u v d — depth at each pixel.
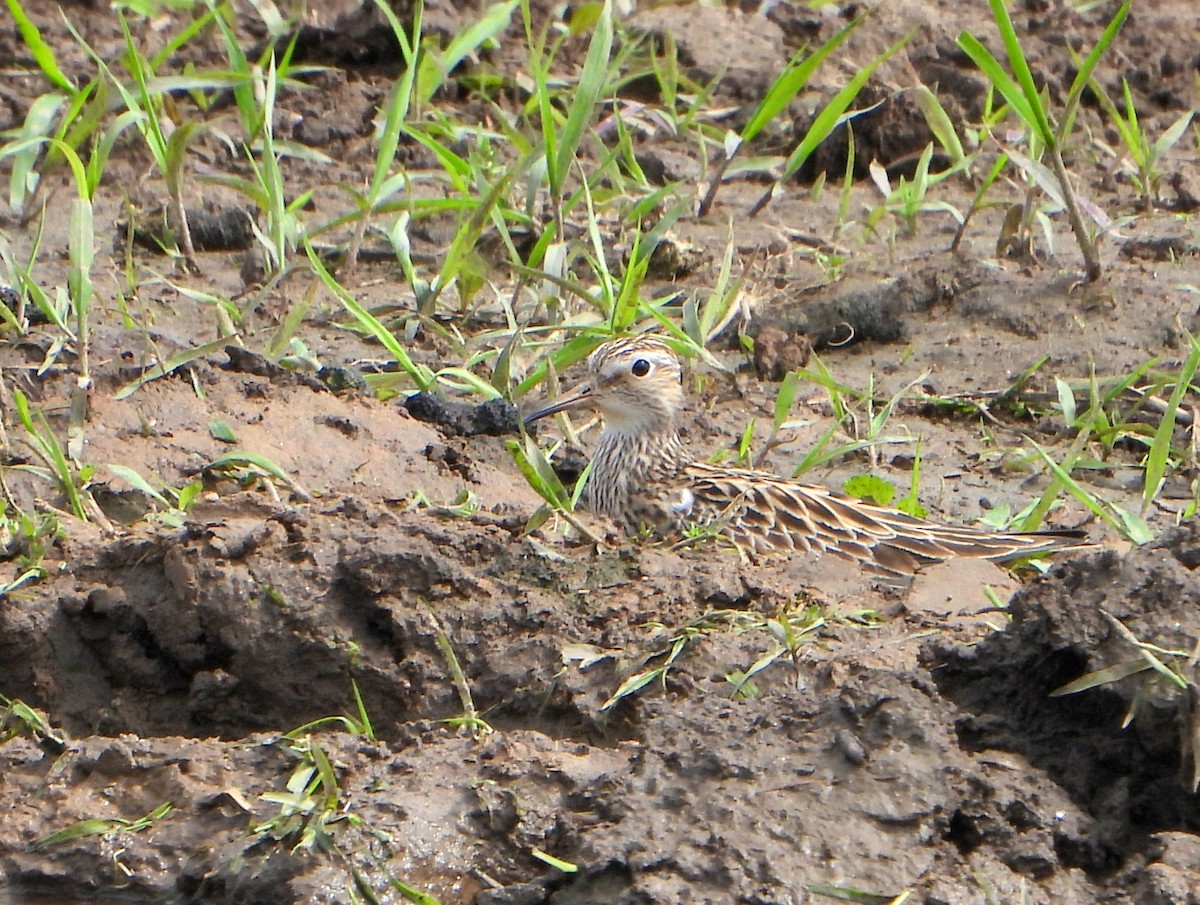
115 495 12.08
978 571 10.69
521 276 14.96
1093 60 15.33
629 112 18.66
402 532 10.34
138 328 14.45
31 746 9.52
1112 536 12.37
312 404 13.48
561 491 11.06
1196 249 16.34
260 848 8.72
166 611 10.14
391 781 9.00
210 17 18.47
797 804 8.45
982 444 13.91
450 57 17.94
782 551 11.81
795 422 14.05
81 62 19.72
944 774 8.52
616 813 8.56
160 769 9.27
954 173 18.23
